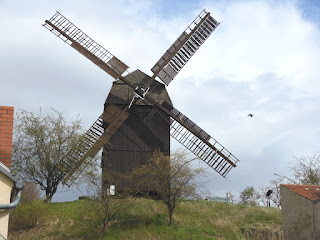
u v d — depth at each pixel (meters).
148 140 31.20
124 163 30.61
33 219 26.00
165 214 28.08
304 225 21.72
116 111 30.77
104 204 25.08
